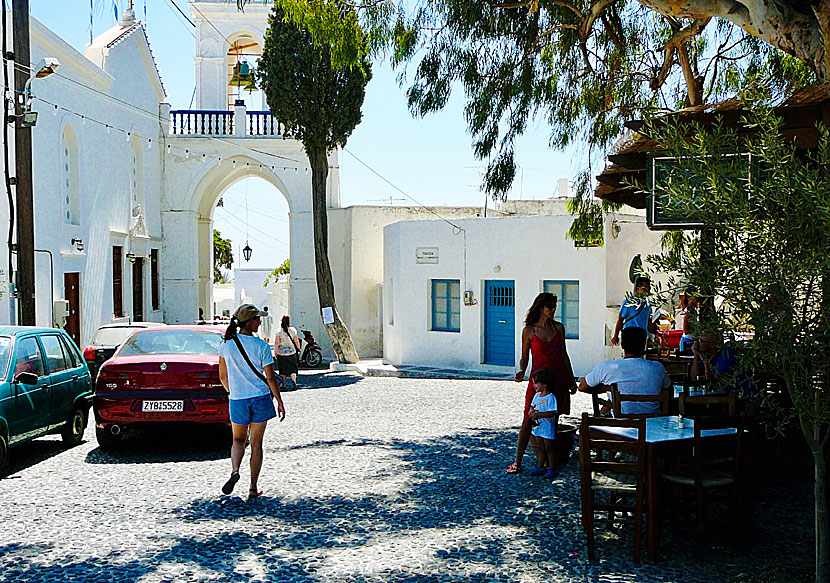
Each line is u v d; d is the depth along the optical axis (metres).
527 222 22.81
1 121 17.73
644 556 6.54
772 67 13.05
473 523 7.48
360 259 30.11
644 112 7.20
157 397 10.81
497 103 14.11
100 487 8.94
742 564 6.38
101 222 24.80
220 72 33.03
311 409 15.99
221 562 6.36
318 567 6.27
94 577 6.03
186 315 32.19
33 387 10.35
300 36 24.95
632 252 22.41
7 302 17.52
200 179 31.91
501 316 23.80
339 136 25.53
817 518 5.60
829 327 4.96
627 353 8.42
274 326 41.97
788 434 9.46
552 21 13.91
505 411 15.55
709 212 5.16
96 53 25.09
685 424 7.27
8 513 7.81
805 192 4.88
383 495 8.52
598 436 6.88
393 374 24.20
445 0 13.45
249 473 9.65
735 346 5.23
